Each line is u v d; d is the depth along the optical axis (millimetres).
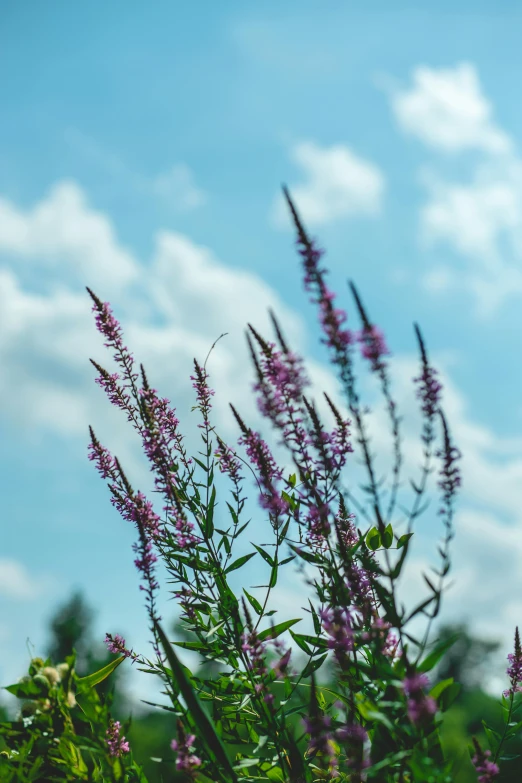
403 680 1865
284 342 1975
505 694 2129
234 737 2180
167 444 2248
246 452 2141
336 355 1885
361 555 1970
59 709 2020
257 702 2127
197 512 2271
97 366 2291
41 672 2037
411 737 1855
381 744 1943
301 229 1908
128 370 2301
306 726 1949
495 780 1984
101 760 2041
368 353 1899
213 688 2154
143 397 2244
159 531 2242
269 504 2068
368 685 2014
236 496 2301
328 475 2008
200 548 2229
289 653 2068
